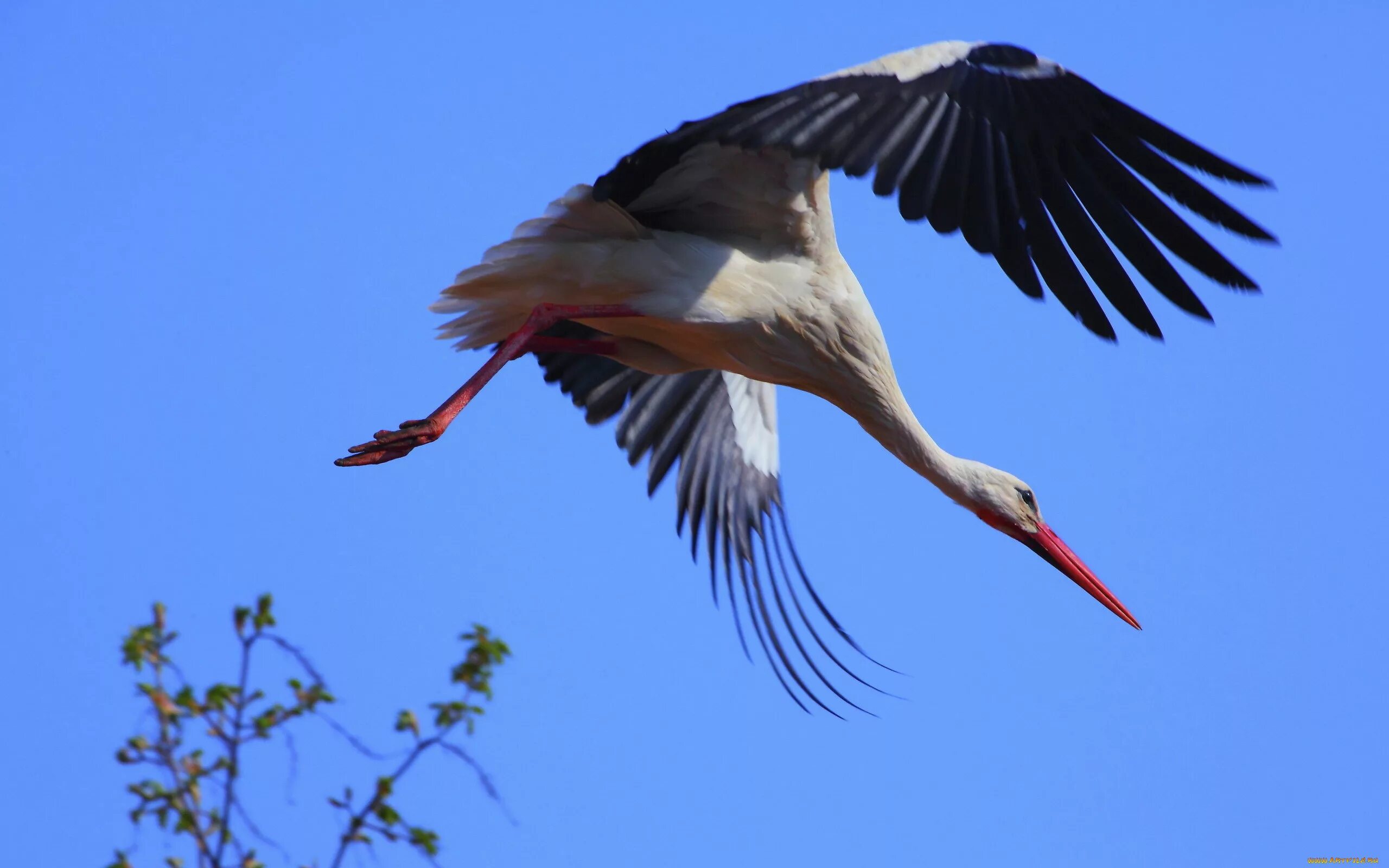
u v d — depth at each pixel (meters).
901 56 9.34
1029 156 9.26
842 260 12.14
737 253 11.75
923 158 9.18
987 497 13.88
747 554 15.05
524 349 11.20
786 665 14.77
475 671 9.26
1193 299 8.91
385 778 8.98
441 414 10.58
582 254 11.44
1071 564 14.02
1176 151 8.98
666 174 11.04
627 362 12.69
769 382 12.75
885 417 12.84
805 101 9.23
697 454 15.12
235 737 8.96
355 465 10.26
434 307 11.84
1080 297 9.13
